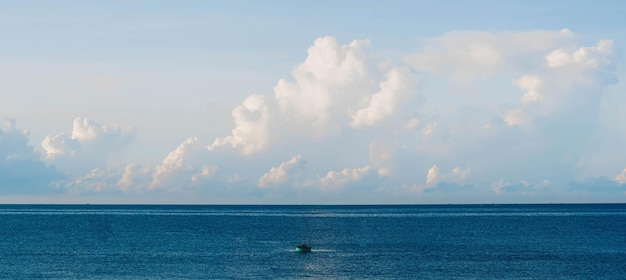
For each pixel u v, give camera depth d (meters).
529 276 108.69
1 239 177.62
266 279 105.12
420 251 145.25
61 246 157.38
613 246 156.50
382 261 126.69
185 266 119.25
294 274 109.94
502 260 128.38
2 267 118.19
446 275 109.44
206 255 136.75
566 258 131.88
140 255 136.88
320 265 120.50
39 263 123.69
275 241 172.38
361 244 163.38
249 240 175.50
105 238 182.12
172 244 162.88
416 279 105.56
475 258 131.75
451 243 166.00
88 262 125.25
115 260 128.12
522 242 168.38
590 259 130.00
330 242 169.62
